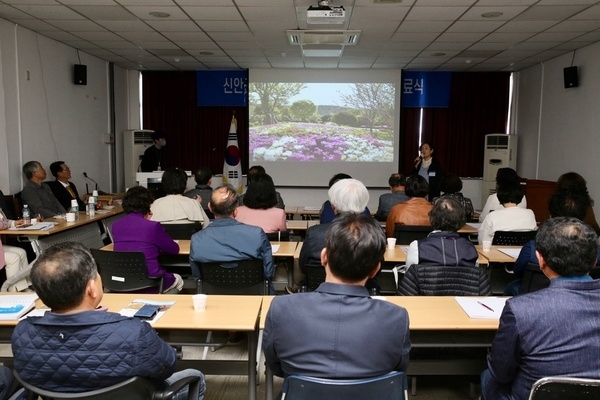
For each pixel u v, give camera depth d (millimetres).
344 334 1312
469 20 5137
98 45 6559
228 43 6398
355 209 2664
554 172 7203
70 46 6621
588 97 6328
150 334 1491
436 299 2275
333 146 8469
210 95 8625
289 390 1299
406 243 3805
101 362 1407
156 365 1490
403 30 5602
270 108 8445
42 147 6000
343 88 8375
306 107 8406
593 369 1410
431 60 7492
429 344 2279
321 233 2773
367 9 4758
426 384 2828
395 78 8328
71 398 1385
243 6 4688
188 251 3412
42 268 1405
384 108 8383
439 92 8547
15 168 5477
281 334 1367
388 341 1331
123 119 8453
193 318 2029
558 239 1503
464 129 8641
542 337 1435
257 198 3693
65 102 6539
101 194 7141
